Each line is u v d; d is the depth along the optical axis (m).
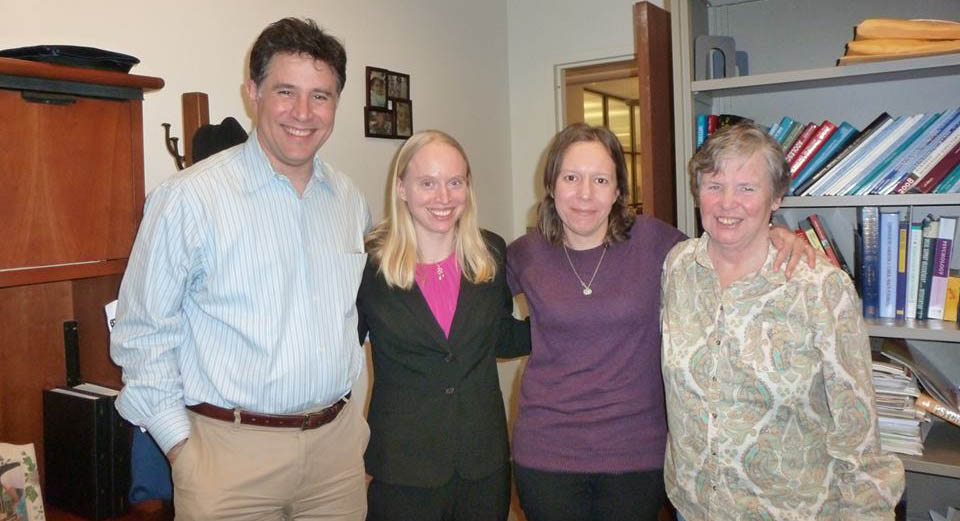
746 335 1.28
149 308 1.33
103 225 1.41
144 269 1.33
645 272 1.53
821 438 1.28
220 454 1.37
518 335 1.78
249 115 2.26
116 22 1.83
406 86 2.99
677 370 1.35
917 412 1.91
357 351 1.56
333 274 1.48
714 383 1.31
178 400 1.39
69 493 1.57
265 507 1.41
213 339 1.38
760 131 1.29
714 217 1.30
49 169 1.32
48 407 1.59
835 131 2.06
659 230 1.59
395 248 1.59
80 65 1.34
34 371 1.62
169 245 1.31
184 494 1.37
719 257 1.36
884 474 1.22
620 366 1.49
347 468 1.53
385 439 1.56
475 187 3.54
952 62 1.80
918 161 1.95
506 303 1.75
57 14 1.69
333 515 1.52
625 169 1.57
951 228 1.95
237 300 1.35
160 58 1.96
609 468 1.48
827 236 2.12
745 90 2.29
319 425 1.45
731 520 1.31
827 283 1.25
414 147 1.58
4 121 1.25
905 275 2.01
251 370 1.36
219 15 2.14
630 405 1.49
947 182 1.92
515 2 3.78
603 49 3.54
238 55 2.21
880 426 1.95
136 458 1.54
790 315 1.26
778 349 1.26
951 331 1.83
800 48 2.32
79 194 1.37
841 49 2.27
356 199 1.64
